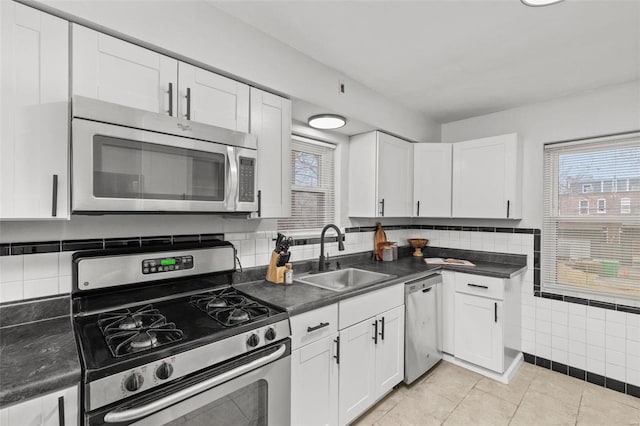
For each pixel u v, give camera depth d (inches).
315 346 65.7
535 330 110.7
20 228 50.1
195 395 45.2
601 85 97.3
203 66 60.6
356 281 103.1
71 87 45.7
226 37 63.1
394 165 113.3
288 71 75.0
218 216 74.9
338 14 64.0
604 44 74.2
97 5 47.5
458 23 67.0
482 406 84.9
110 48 49.3
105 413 37.3
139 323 50.8
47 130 43.3
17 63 41.3
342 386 72.3
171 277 62.9
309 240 101.2
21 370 36.2
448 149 121.5
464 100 110.5
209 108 60.9
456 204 119.8
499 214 110.5
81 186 44.0
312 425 65.5
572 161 107.1
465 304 104.9
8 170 40.5
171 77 55.7
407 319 91.8
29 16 42.3
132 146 48.9
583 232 104.3
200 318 55.3
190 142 55.2
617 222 98.3
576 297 102.9
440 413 81.7
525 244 113.8
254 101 68.6
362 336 77.5
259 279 83.3
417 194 122.9
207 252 68.7
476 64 84.8
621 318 95.0
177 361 43.1
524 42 73.9
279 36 71.7
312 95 80.9
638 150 95.3
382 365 84.0
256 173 65.6
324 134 105.7
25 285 50.6
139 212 52.2
